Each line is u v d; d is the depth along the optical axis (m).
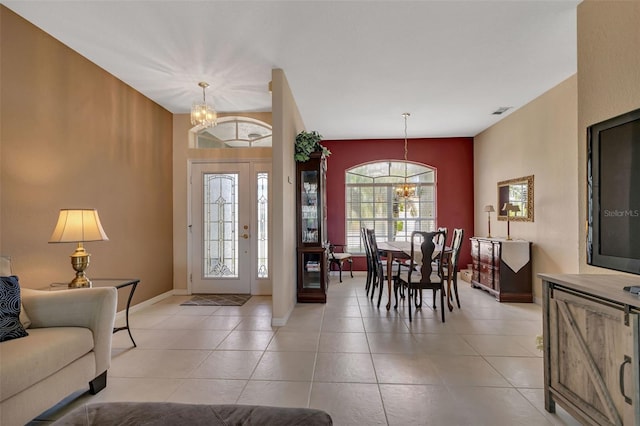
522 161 4.70
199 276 4.95
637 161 1.64
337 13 2.51
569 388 1.75
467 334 3.20
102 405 1.24
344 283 5.79
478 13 2.52
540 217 4.28
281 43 2.95
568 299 1.76
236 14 2.51
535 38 2.88
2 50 2.42
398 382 2.28
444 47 3.03
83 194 3.19
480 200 6.11
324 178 5.00
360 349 2.84
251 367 2.50
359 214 6.73
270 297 4.75
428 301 4.51
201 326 3.46
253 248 4.91
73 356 1.92
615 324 1.45
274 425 1.12
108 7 2.42
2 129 2.43
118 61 3.27
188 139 4.93
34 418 1.72
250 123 5.08
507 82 3.84
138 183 4.06
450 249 4.32
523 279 4.43
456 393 2.13
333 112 4.91
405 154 6.53
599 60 2.21
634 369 1.35
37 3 2.37
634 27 1.93
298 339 3.08
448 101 4.45
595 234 1.90
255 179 4.92
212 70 3.48
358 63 3.34
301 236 4.45
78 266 2.59
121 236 3.74
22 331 1.88
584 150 2.35
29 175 2.64
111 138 3.58
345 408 1.97
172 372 2.43
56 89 2.88
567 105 3.76
